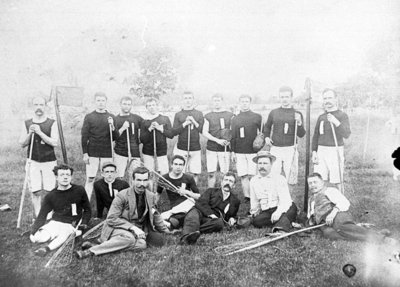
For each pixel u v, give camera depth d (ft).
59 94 18.56
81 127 18.63
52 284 15.97
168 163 18.93
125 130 18.66
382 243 16.83
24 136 18.53
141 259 16.21
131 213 16.49
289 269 16.11
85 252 16.14
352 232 17.02
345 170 18.71
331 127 18.56
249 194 18.86
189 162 18.93
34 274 16.16
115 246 16.25
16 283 16.16
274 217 17.70
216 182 18.98
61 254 16.35
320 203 17.67
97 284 15.78
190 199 17.83
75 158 18.74
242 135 18.65
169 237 17.11
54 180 18.78
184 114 18.72
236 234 17.48
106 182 18.19
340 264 16.30
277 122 18.62
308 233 17.43
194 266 16.06
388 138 18.57
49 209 17.15
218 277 15.84
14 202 18.53
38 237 16.66
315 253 16.61
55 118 18.61
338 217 17.28
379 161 18.61
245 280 15.79
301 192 18.80
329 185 18.79
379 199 18.58
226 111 18.70
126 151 18.74
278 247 16.79
